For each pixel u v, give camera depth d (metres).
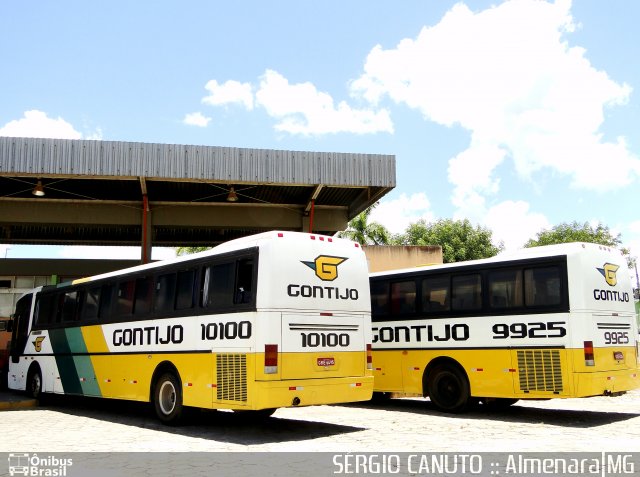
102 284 14.11
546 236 51.12
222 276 10.72
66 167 17.28
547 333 11.55
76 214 23.12
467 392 12.76
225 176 18.05
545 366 11.51
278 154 18.50
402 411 13.88
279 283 9.98
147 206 21.03
